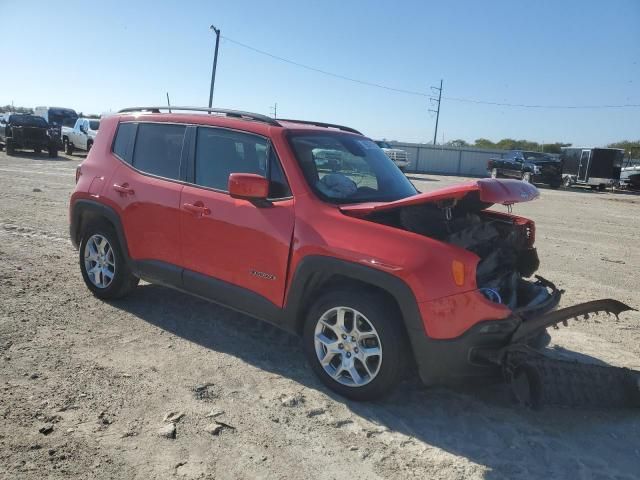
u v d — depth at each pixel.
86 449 3.03
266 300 4.09
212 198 4.41
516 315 3.51
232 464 3.02
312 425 3.47
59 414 3.34
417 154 49.69
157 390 3.75
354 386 3.73
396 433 3.46
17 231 8.34
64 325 4.72
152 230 4.81
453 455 3.26
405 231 3.59
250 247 4.14
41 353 4.14
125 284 5.27
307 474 2.99
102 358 4.16
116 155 5.29
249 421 3.46
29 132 24.56
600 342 5.25
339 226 3.76
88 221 5.47
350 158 4.56
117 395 3.63
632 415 3.89
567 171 31.52
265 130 4.30
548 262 8.74
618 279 7.82
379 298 3.63
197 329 4.89
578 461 3.28
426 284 3.40
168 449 3.10
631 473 3.20
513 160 33.12
